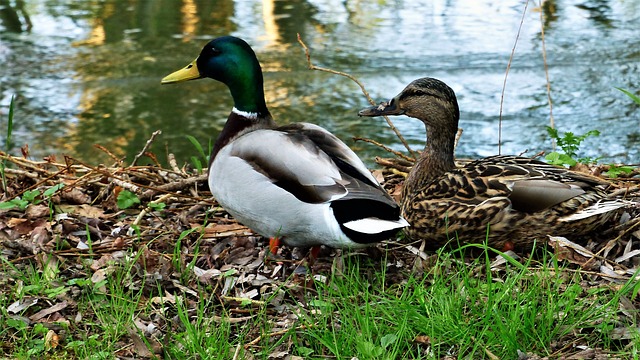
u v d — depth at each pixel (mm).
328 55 12117
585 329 4988
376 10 13945
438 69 11594
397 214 5430
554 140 9789
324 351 4988
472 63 11828
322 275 5727
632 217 6262
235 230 6477
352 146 9766
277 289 5469
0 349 5105
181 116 10531
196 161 7461
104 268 5879
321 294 5453
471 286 5355
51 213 6625
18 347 5137
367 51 12234
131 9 14008
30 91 11180
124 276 5797
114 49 12484
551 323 4934
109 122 10344
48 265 5906
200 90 11375
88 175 7086
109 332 5180
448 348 4910
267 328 5172
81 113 10570
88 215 6848
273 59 12039
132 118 10477
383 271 5543
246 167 5621
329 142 5734
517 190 5711
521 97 10797
